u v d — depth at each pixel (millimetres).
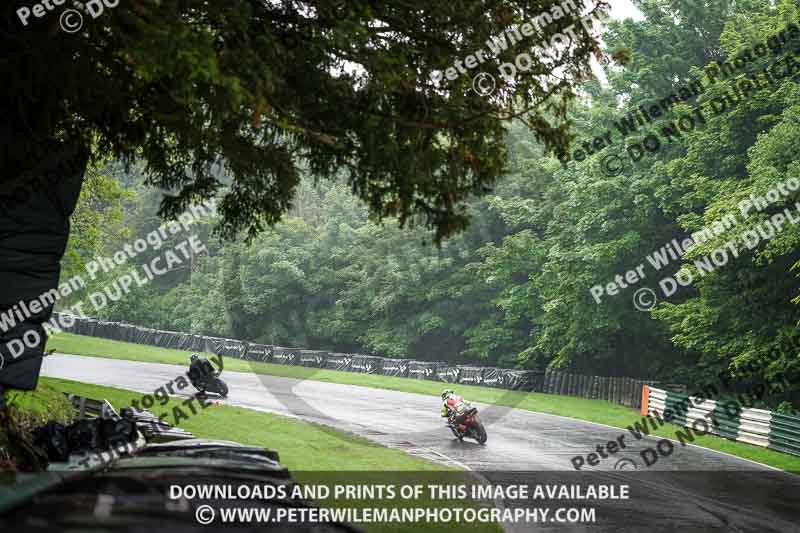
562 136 13109
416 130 11961
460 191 12969
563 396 49312
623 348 54500
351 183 13078
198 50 8078
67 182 12781
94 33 9961
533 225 53500
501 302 50719
